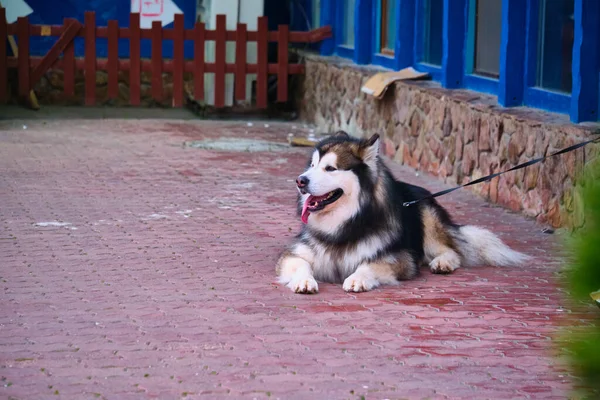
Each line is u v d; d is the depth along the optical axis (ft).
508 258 25.44
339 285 23.17
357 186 22.49
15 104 60.64
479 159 35.14
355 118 49.55
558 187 29.09
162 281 23.13
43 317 19.90
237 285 22.84
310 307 20.95
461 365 17.17
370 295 22.11
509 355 17.76
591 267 10.12
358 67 50.65
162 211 31.99
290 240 27.99
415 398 15.51
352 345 18.29
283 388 15.90
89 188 35.65
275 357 17.51
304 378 16.40
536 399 15.46
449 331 19.31
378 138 22.74
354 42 54.44
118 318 19.92
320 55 59.16
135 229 29.14
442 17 43.16
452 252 25.26
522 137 31.63
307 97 58.70
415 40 46.16
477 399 15.47
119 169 39.93
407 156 42.57
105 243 27.20
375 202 22.86
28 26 56.03
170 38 57.31
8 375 16.35
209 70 57.82
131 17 56.80
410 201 25.09
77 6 61.11
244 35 57.62
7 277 23.20
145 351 17.78
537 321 20.08
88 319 19.80
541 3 33.65
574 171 27.91
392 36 49.96
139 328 19.22
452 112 37.45
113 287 22.48
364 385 16.10
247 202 33.91
